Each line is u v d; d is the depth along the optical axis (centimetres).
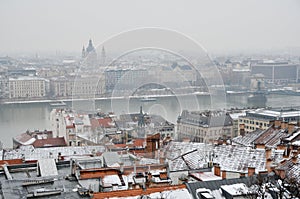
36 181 2575
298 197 2423
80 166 2816
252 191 2483
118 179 2641
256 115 10031
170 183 2686
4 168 2906
